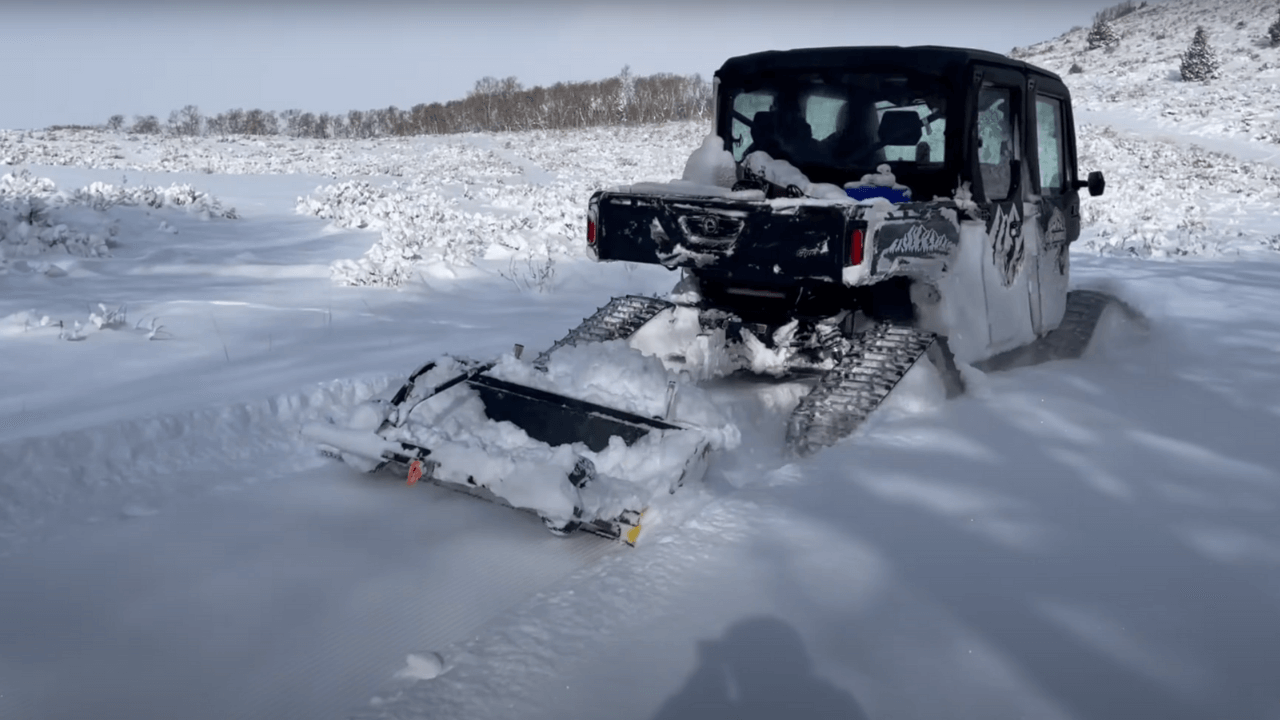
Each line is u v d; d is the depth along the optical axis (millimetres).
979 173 6246
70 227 12531
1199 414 6109
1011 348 6824
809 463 4992
